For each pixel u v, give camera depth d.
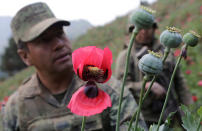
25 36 1.72
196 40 0.89
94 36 19.30
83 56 0.90
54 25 1.65
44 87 1.69
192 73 4.96
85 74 0.88
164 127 0.95
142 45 2.25
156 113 1.88
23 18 1.78
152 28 2.25
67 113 1.62
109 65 0.87
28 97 1.69
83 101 0.82
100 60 0.90
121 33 16.48
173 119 1.17
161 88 1.91
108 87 1.56
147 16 0.78
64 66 1.66
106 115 1.53
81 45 18.73
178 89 2.50
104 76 0.89
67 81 1.69
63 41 1.72
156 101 1.88
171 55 2.12
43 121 1.62
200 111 0.90
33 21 1.76
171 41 0.87
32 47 1.70
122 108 1.48
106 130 1.54
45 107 1.65
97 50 0.91
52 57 1.65
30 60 1.81
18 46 1.86
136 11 0.80
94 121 1.55
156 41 2.24
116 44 13.08
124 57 2.36
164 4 14.70
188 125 0.98
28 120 1.67
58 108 1.64
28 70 17.83
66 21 1.71
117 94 1.54
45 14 1.83
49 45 1.66
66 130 1.59
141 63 0.82
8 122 1.82
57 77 1.67
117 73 2.38
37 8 1.82
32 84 1.73
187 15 9.62
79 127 1.58
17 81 16.12
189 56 5.57
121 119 1.46
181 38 0.89
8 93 13.46
